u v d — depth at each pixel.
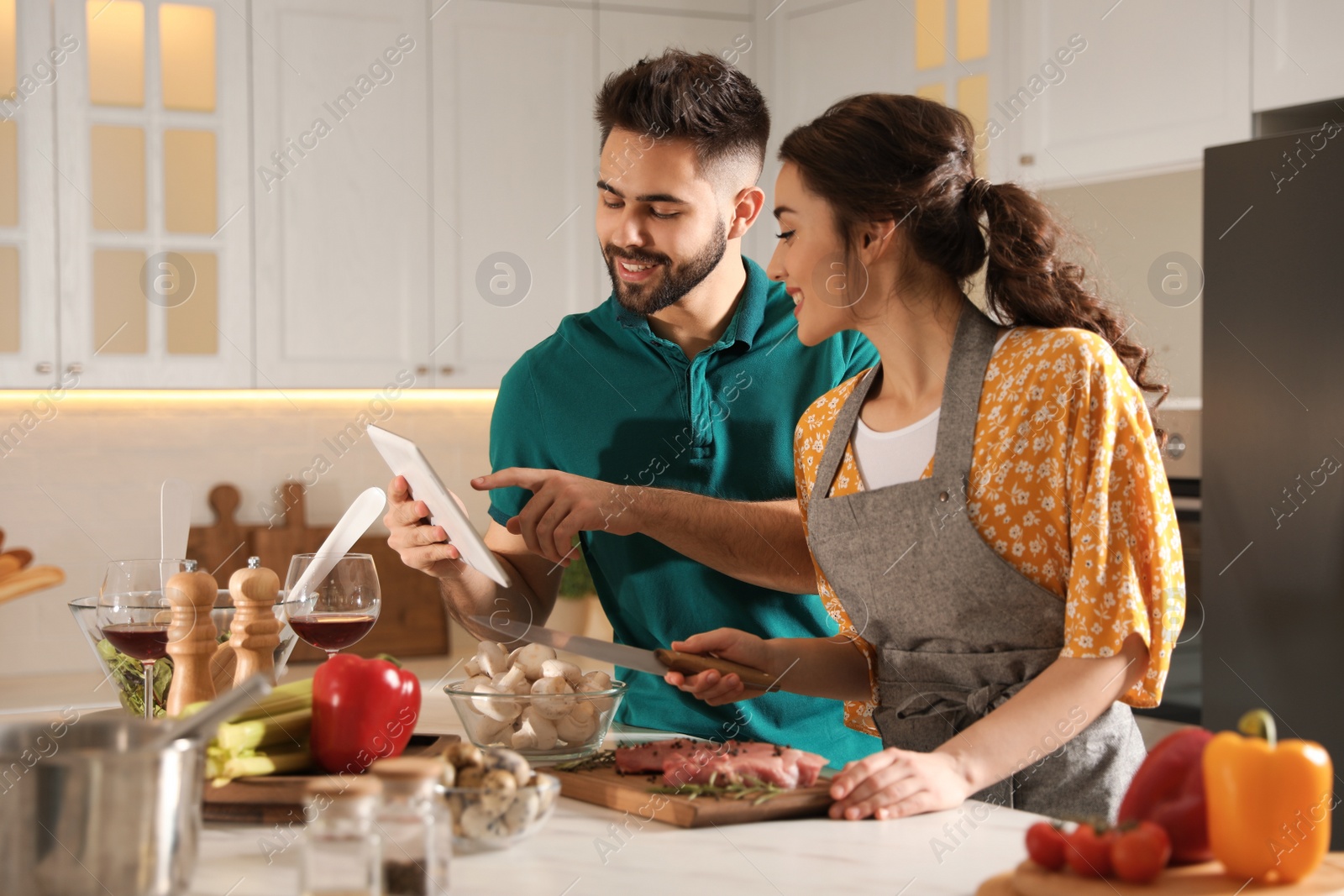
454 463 3.26
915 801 1.02
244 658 1.20
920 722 1.25
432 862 0.78
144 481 3.01
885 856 0.91
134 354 2.69
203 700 1.15
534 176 2.94
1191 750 0.89
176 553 1.37
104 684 2.77
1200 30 2.40
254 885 0.84
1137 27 2.50
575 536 1.50
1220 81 2.38
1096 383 1.13
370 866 0.74
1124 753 1.19
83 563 2.96
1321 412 2.22
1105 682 1.09
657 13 3.01
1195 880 0.84
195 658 1.15
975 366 1.21
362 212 2.82
